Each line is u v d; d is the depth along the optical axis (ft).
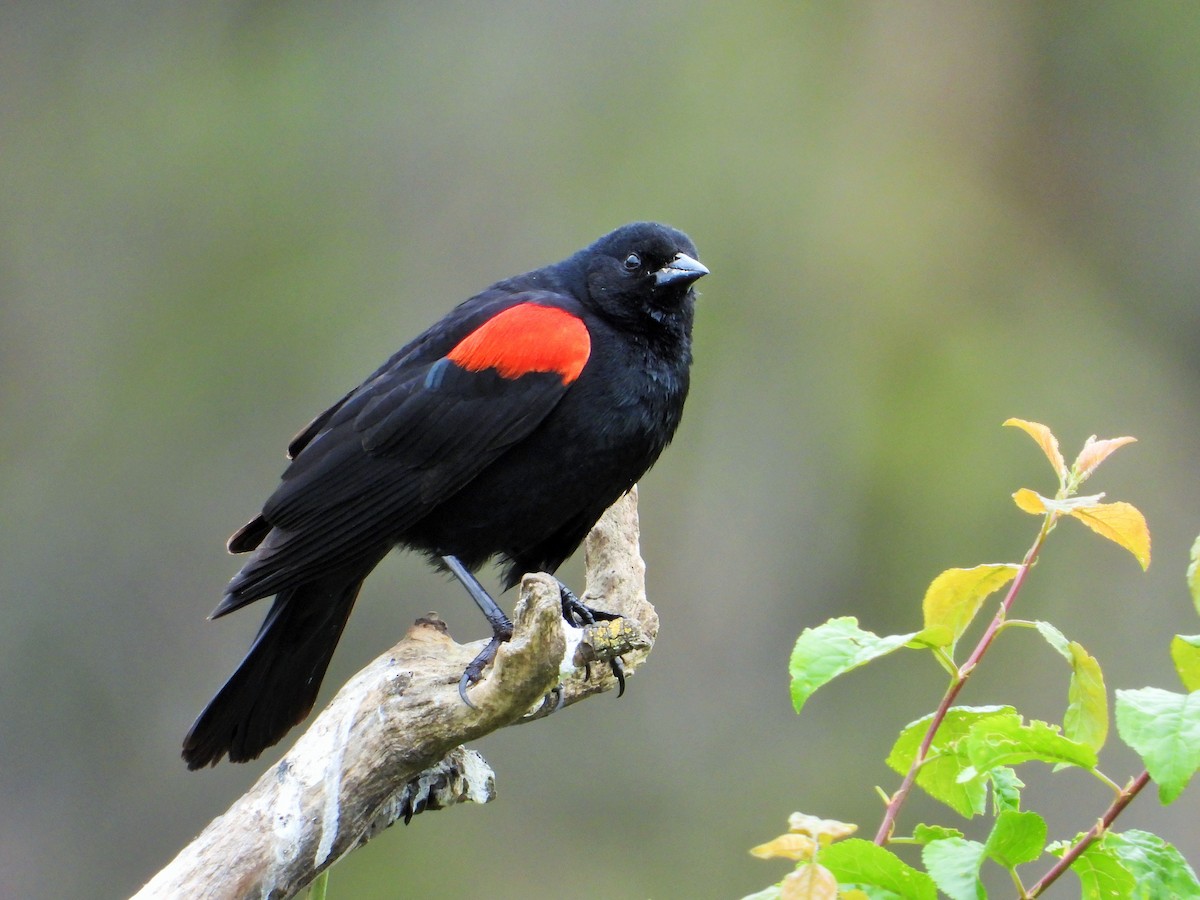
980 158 55.26
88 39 55.42
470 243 52.11
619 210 51.70
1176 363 54.44
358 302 51.65
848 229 51.88
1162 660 46.19
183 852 17.06
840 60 55.16
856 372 50.16
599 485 21.98
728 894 44.37
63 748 48.06
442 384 21.44
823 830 11.11
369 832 18.40
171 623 48.96
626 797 46.26
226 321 51.57
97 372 51.16
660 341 22.43
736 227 51.49
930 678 46.75
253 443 50.37
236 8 55.83
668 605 47.96
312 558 20.93
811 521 48.60
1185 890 12.19
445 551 22.34
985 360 50.78
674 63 54.08
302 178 53.11
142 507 49.65
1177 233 55.62
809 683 12.71
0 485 49.78
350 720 17.33
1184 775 11.00
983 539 48.16
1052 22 56.95
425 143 53.21
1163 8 56.90
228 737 21.18
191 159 53.52
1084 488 49.90
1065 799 42.83
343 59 54.65
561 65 54.03
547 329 21.48
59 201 53.16
